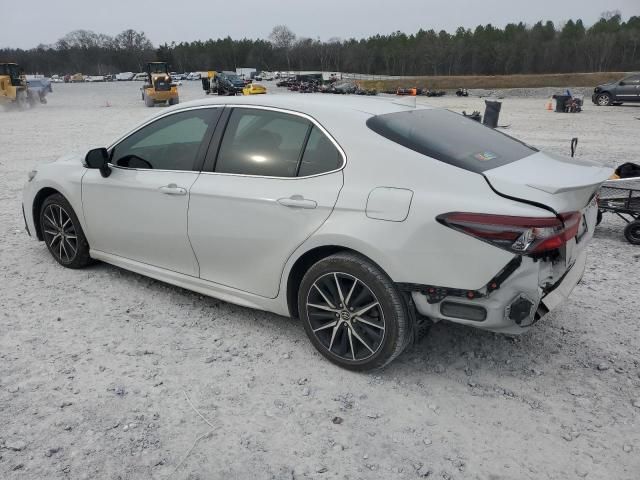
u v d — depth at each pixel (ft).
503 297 9.29
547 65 346.74
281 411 9.89
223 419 9.66
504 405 10.07
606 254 18.60
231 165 12.19
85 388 10.50
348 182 10.47
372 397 10.30
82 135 55.83
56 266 16.88
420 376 10.99
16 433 9.20
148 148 13.84
